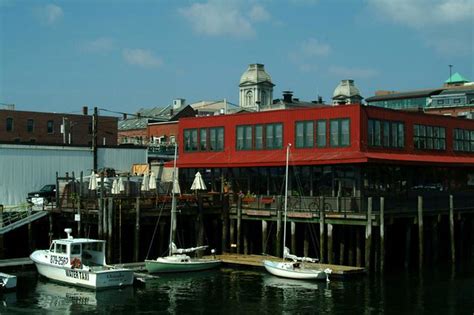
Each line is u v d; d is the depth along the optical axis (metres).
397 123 48.25
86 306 31.84
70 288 35.75
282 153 48.25
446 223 48.22
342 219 39.44
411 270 41.59
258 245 46.78
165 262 39.00
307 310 30.98
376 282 37.28
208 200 45.19
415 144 50.19
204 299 33.19
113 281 35.44
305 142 47.25
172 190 44.44
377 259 39.69
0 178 51.78
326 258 41.56
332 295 33.97
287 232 43.22
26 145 53.38
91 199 42.78
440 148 53.00
